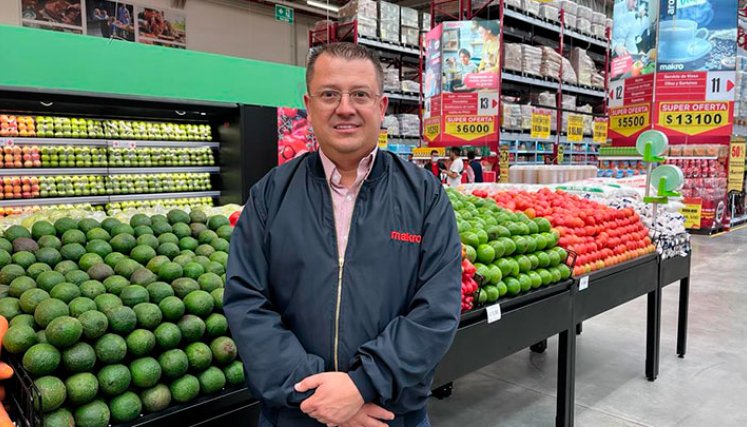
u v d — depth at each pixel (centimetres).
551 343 427
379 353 112
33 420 121
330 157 127
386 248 122
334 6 1527
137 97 468
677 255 386
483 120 765
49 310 142
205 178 581
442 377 209
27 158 474
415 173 132
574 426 291
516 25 977
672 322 471
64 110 476
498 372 367
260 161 560
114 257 186
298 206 126
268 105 571
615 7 656
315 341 122
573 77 1042
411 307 123
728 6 555
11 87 402
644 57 613
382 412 115
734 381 349
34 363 129
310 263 123
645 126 618
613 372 366
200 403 153
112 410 140
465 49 766
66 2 1127
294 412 122
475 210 301
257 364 116
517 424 293
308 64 125
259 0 1427
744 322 470
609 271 314
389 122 1076
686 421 296
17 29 402
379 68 124
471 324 226
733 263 723
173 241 206
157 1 1265
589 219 323
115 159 517
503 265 251
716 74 570
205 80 515
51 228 198
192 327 158
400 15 1039
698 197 990
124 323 145
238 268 125
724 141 574
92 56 439
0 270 172
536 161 1118
